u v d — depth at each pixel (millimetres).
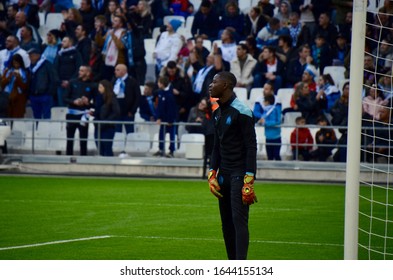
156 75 73688
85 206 49469
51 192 57125
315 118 69750
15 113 76125
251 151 25516
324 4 72125
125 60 74625
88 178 67875
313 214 46906
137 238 37156
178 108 71625
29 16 77438
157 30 76688
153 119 72812
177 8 76500
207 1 74125
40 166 71812
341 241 37062
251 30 73375
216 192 26453
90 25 75438
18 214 45531
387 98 68375
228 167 26078
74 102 73250
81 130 72562
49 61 75625
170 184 63562
